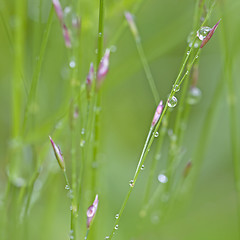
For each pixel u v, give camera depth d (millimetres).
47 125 323
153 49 341
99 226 321
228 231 367
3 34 379
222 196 394
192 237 356
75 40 309
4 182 346
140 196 380
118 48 374
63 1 314
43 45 303
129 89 417
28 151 322
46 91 338
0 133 384
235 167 318
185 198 329
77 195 290
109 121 384
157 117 275
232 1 323
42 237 329
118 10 318
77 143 325
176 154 311
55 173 325
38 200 336
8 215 312
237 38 319
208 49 396
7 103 395
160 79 415
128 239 338
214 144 416
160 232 331
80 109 291
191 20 342
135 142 412
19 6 323
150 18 395
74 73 302
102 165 324
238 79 385
